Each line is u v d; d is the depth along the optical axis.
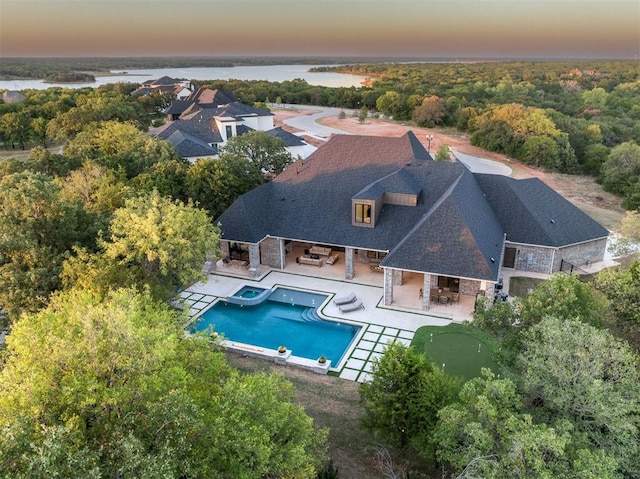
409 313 36.53
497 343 29.39
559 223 42.38
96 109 94.62
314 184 46.00
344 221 42.09
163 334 19.34
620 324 27.77
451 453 18.66
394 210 41.78
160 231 32.50
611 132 98.38
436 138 113.12
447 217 36.28
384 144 48.25
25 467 12.62
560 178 77.44
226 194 48.62
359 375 29.84
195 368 21.06
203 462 15.51
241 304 38.62
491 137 97.06
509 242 41.88
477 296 36.00
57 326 19.34
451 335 32.81
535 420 19.27
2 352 21.05
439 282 39.72
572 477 15.78
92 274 27.69
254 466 16.25
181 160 59.66
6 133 103.62
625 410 17.52
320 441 19.88
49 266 30.28
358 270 43.75
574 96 167.50
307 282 41.91
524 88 172.00
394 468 22.44
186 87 174.62
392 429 22.00
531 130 89.38
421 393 21.19
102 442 14.48
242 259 45.84
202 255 34.66
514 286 39.97
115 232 32.50
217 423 15.75
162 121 129.25
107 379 16.77
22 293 28.64
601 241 43.56
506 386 18.69
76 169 55.34
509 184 44.44
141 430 14.89
